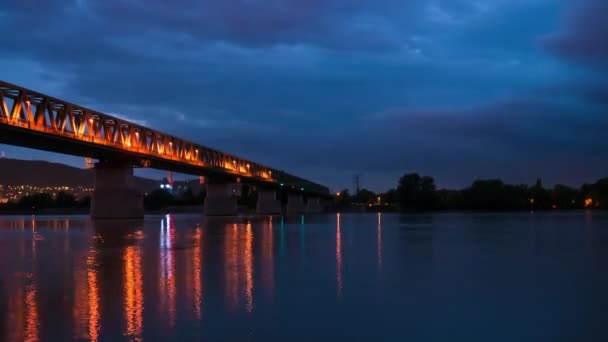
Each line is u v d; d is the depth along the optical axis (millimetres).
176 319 21781
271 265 37094
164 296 25984
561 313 23625
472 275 33531
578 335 20469
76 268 35281
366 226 97812
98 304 24188
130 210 118000
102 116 106188
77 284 29047
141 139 124125
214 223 107875
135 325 20906
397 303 25266
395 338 19922
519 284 30406
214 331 20297
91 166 119688
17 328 20391
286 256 42812
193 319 21812
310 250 48031
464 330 21016
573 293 27953
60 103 90812
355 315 22953
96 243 54906
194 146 157625
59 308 23406
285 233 73562
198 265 36812
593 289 29016
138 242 56250
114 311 22953
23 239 60938
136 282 29719
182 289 27734
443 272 34656
